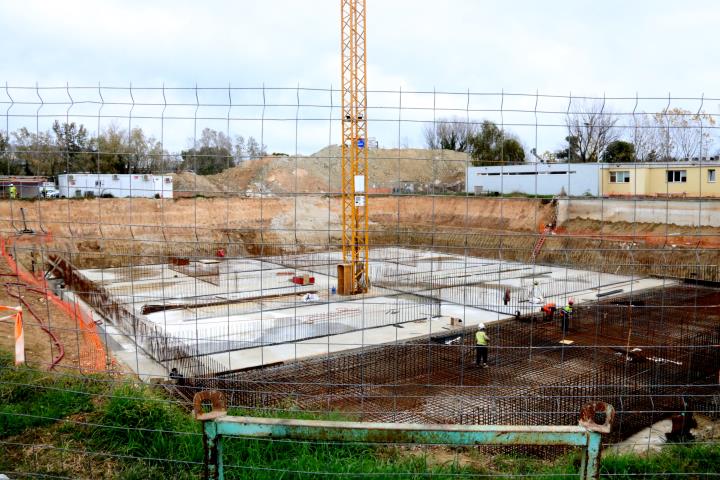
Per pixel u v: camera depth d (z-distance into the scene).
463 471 5.38
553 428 3.10
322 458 5.22
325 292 23.50
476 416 9.66
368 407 10.33
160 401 6.27
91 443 5.56
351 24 27.69
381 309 19.94
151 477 5.02
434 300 21.20
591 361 13.73
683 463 5.45
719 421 9.67
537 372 12.89
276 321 18.14
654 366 13.02
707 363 13.42
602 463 5.41
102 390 6.83
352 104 25.28
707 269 21.39
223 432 3.20
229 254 24.98
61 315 14.52
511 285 23.84
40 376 7.15
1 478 4.70
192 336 15.84
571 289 22.62
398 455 5.77
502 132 7.32
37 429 5.84
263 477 4.77
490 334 16.59
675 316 18.47
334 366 13.04
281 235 29.05
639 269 22.39
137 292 21.09
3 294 15.75
